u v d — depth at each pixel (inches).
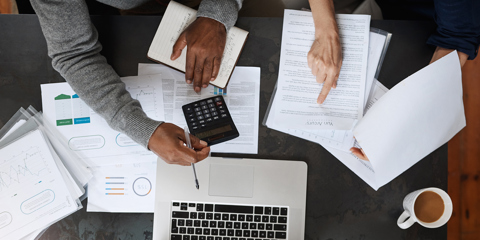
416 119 29.5
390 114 29.5
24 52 31.8
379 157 29.5
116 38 32.0
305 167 30.8
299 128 31.0
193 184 30.6
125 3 35.6
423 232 30.3
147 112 31.4
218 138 30.2
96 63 29.5
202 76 30.8
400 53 31.8
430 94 29.2
